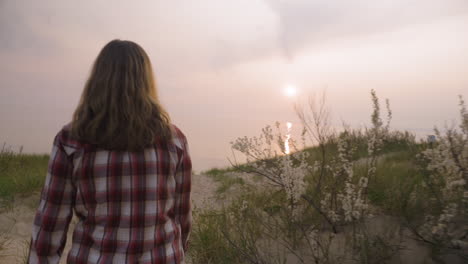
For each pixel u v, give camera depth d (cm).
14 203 517
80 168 119
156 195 126
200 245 337
